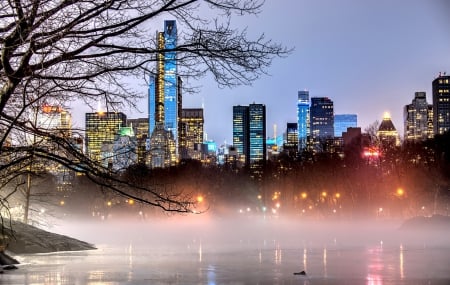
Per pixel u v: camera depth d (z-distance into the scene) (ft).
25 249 117.50
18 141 49.26
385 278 74.13
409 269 85.15
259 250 131.23
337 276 76.79
